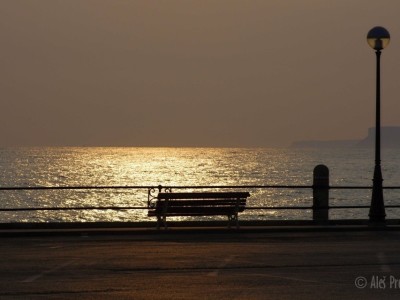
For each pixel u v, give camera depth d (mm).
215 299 19703
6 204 126875
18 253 28328
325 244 31297
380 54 39406
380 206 38438
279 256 27609
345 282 22266
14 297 19969
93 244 31156
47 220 100312
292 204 120875
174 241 32250
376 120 39000
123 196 142625
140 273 23781
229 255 27844
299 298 19875
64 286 21516
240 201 36031
